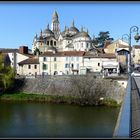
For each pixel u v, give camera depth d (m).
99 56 101.94
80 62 103.56
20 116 51.50
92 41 148.62
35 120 47.09
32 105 68.00
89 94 71.69
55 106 67.25
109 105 68.50
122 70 96.81
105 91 72.56
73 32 153.50
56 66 105.81
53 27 175.62
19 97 77.75
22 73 108.31
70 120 47.25
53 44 146.75
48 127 40.91
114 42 115.25
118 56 99.62
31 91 84.31
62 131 38.62
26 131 38.22
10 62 111.06
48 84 84.06
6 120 46.72
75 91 76.00
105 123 42.88
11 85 84.50
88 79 76.12
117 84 73.12
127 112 5.92
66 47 138.38
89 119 48.00
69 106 67.88
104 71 88.06
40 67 106.62
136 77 42.59
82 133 36.84
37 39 148.50
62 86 81.31
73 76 79.94
